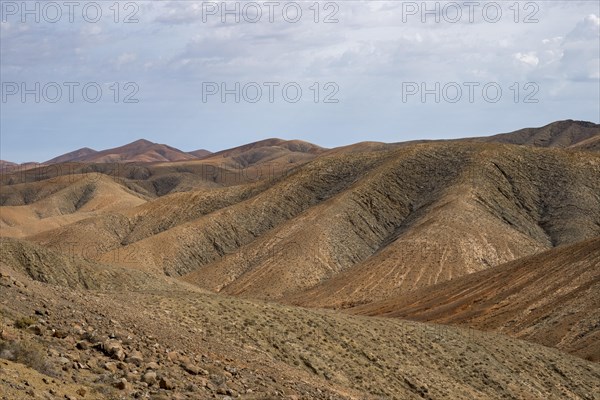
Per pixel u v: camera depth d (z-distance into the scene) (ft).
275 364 94.89
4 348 50.42
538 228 494.18
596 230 483.10
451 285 295.28
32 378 46.29
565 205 515.91
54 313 72.79
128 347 67.51
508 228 468.34
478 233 444.96
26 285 82.28
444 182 557.74
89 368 55.72
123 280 247.91
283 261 453.58
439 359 136.77
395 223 530.27
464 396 122.42
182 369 66.64
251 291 423.23
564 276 246.68
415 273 393.29
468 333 160.25
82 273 237.25
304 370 102.06
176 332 90.07
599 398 148.66
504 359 150.92
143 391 53.36
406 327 147.64
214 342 94.12
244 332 106.83
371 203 540.93
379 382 110.52
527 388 139.44
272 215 600.39
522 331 215.51
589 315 209.26
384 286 379.55
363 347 123.75
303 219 517.14
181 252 533.14
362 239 501.56
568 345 195.93
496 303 250.16
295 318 124.16
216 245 556.92
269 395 69.05
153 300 110.63
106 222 639.76
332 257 465.47
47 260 232.12
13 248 228.43
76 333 66.49
